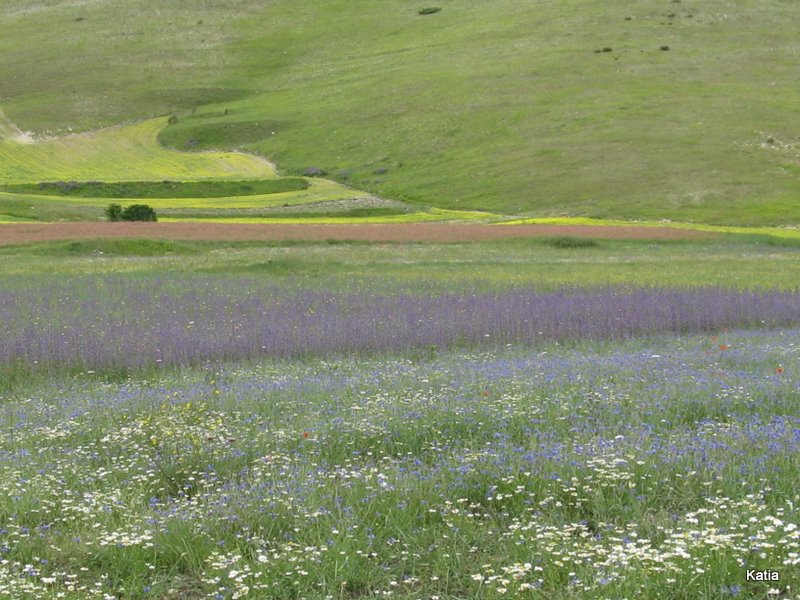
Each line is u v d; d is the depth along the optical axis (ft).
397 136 422.82
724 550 23.81
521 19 608.19
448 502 28.40
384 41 627.87
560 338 75.10
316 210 295.48
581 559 24.58
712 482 29.84
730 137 358.02
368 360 65.16
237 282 115.34
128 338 68.49
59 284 111.65
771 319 83.71
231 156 429.79
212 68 596.29
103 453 37.47
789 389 45.39
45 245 162.71
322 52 624.59
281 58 617.21
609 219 276.00
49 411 47.44
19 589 22.84
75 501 30.68
